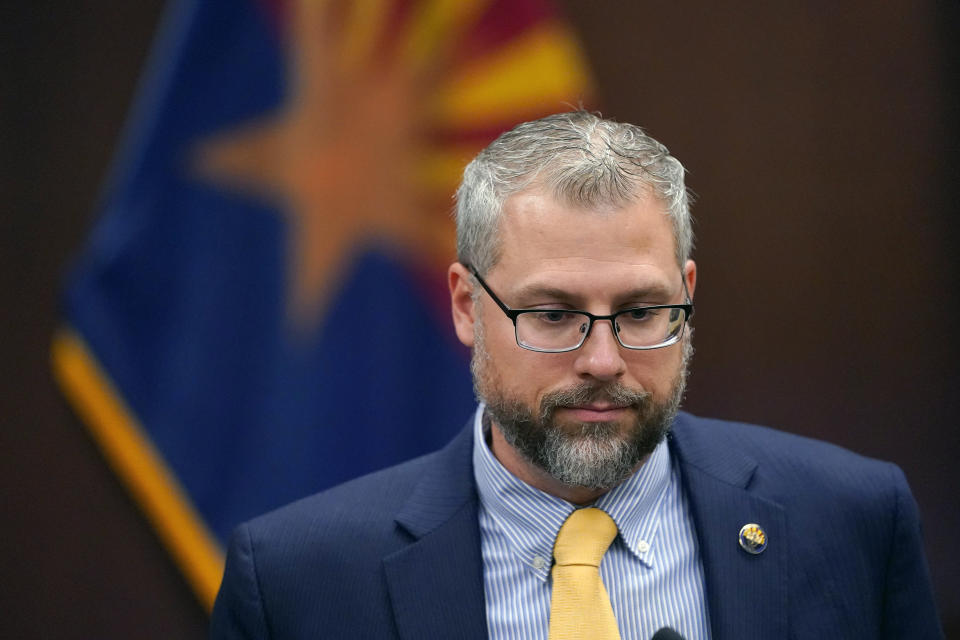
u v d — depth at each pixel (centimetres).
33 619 1158
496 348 554
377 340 1168
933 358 1220
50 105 1176
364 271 1166
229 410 1147
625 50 1218
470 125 1166
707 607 570
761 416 1223
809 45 1233
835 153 1233
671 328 547
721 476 605
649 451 550
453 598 572
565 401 531
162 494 1130
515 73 1172
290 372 1155
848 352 1227
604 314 526
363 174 1169
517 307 541
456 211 609
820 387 1225
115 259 1130
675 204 559
